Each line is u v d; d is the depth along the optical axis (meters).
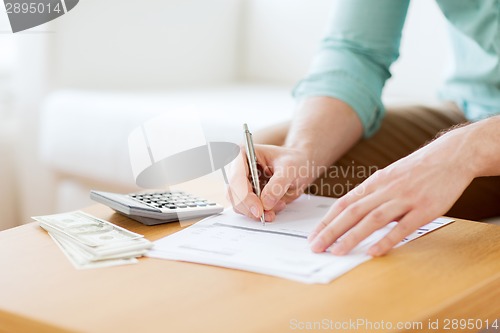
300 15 2.63
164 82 2.48
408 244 0.79
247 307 0.61
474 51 1.38
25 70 2.16
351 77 1.24
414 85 2.36
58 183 2.13
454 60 1.46
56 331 0.57
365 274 0.69
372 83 1.26
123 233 0.79
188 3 2.54
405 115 1.37
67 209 2.12
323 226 0.78
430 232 0.83
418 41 2.34
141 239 0.77
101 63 2.26
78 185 2.08
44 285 0.66
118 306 0.61
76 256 0.73
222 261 0.71
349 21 1.31
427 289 0.65
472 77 1.40
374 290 0.65
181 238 0.80
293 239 0.79
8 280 0.67
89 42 2.21
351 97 1.20
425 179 0.78
